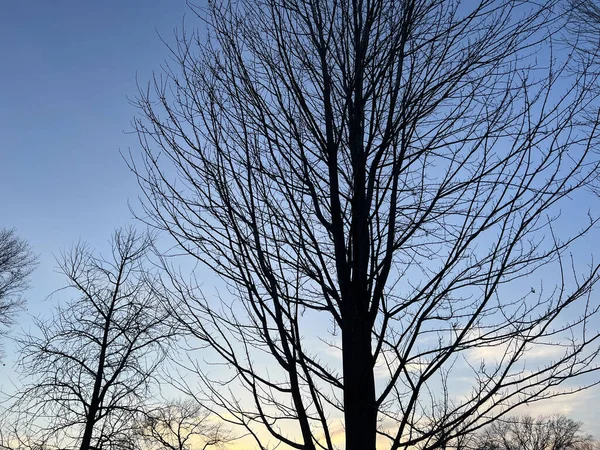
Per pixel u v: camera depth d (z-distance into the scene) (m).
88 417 15.97
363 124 4.36
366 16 4.44
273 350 3.99
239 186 4.32
